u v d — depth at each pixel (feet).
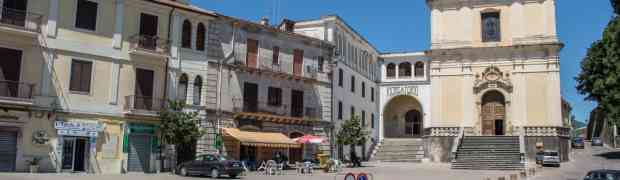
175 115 103.86
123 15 104.88
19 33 91.61
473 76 155.02
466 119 153.07
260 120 128.16
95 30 101.24
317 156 127.65
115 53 103.19
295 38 139.23
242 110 124.47
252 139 118.21
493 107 153.89
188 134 104.32
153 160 106.73
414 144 183.32
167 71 110.32
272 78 132.67
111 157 101.71
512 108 149.79
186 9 113.50
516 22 152.46
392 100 210.38
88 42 100.12
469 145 141.08
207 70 118.01
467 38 156.15
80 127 98.12
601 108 110.73
